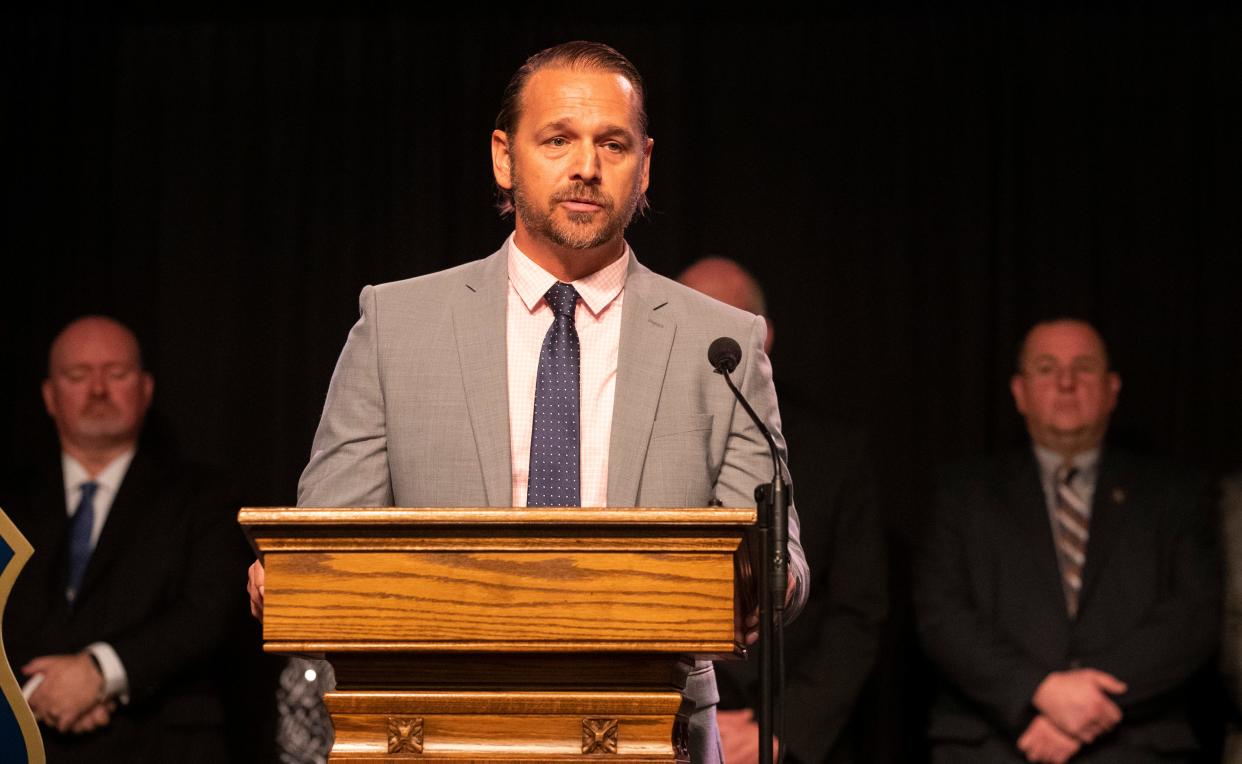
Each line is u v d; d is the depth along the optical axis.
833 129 8.53
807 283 8.47
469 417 3.88
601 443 3.91
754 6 8.56
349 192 8.59
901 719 7.97
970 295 8.41
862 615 7.04
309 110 8.63
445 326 4.01
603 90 3.88
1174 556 7.26
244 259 8.56
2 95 8.55
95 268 8.54
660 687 3.03
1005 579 7.27
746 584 3.37
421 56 8.64
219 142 8.62
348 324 8.53
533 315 4.03
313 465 4.00
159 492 7.61
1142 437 8.38
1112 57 8.52
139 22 8.66
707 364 3.98
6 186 8.52
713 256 8.47
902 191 8.49
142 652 7.17
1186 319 8.41
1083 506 7.42
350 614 2.98
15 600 7.38
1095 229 8.48
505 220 8.55
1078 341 7.52
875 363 8.41
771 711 3.30
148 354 8.51
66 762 7.06
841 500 7.15
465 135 8.60
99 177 8.58
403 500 3.89
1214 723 7.61
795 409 7.37
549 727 3.02
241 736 8.02
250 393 8.50
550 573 2.96
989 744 7.09
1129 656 7.03
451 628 2.96
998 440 8.34
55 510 7.55
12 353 8.44
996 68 8.55
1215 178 8.47
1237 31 8.50
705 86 8.55
